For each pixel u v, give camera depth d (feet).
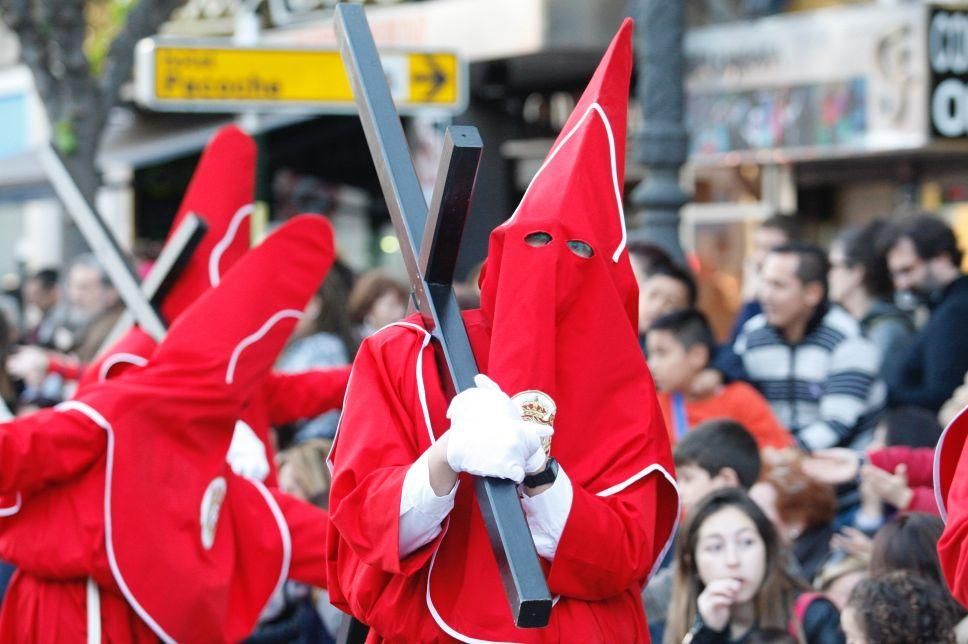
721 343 59.62
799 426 49.73
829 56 73.46
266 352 38.55
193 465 37.60
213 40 61.57
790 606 34.78
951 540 24.08
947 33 69.77
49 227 152.66
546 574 23.56
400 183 25.39
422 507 22.71
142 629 38.09
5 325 56.54
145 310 40.83
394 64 62.59
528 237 24.17
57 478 36.68
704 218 92.07
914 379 50.26
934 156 82.94
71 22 81.51
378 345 24.93
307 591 44.01
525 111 102.42
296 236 38.99
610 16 82.53
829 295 51.03
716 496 35.01
